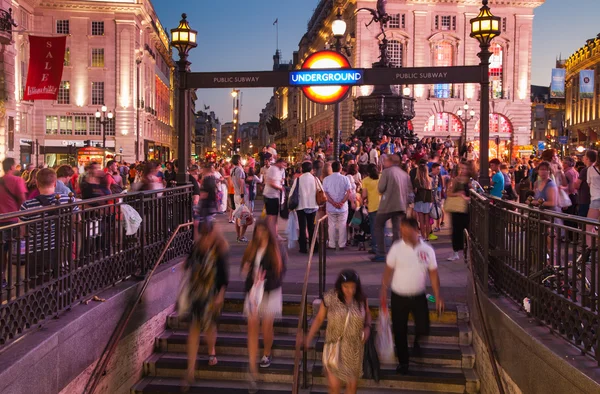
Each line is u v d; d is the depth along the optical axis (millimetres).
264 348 7320
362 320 6098
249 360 7047
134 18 63500
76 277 6414
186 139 10484
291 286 9180
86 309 6301
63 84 62938
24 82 58312
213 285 7168
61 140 62844
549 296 5301
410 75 9836
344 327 6043
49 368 5352
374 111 25109
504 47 66625
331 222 12383
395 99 25188
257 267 7102
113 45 63375
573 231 4797
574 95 98000
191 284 7176
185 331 8508
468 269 8219
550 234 5340
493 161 12211
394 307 7008
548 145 89500
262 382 7328
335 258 11578
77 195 14320
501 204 7094
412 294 6898
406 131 25625
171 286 8898
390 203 10578
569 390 4316
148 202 8477
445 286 9211
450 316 8031
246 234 15453
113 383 6836
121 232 7719
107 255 7270
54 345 5441
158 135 83562
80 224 6578
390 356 6836
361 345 6105
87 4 62094
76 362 5938
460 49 64562
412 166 15375
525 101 66812
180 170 10477
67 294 6219
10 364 4691
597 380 3939
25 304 5402
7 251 5289
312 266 10781
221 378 7453
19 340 5262
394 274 7000
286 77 10242
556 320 5133
